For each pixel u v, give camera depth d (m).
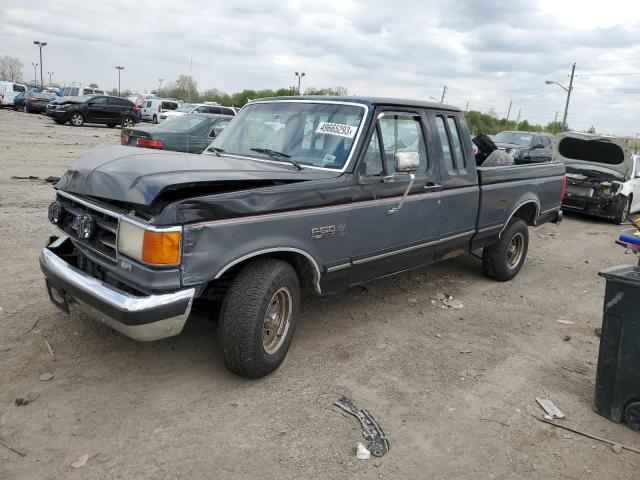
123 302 3.27
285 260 4.19
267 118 5.10
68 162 14.38
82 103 28.41
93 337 4.39
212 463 3.08
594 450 3.50
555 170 7.49
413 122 5.09
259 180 3.79
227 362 3.82
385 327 5.18
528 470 3.26
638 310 3.60
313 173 4.33
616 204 12.16
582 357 4.89
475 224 5.99
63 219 4.10
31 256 6.20
